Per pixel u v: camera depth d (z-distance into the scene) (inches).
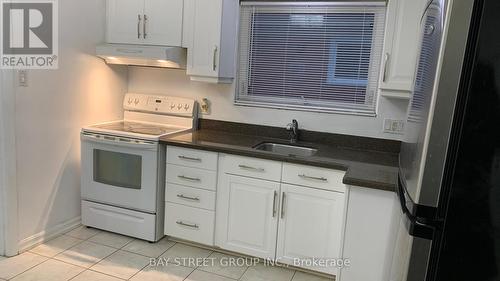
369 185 83.1
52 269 100.1
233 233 109.4
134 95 138.7
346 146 118.6
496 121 44.9
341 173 95.1
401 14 97.1
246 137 124.6
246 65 128.6
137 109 138.1
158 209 116.4
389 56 99.5
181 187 113.5
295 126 120.0
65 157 119.0
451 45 44.6
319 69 121.0
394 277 58.0
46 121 111.0
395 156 109.3
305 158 99.2
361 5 112.9
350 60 117.4
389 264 64.7
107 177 119.8
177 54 121.2
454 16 44.1
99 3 125.5
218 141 114.7
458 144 46.1
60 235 119.0
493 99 44.7
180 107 132.6
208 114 133.4
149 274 100.8
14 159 102.3
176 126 133.5
